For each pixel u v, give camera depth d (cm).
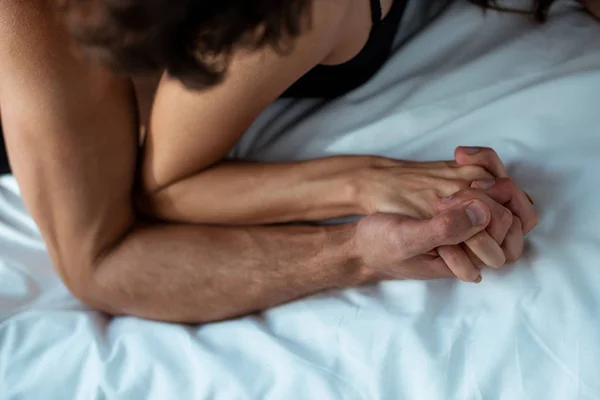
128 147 99
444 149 102
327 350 93
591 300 89
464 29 109
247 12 73
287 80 94
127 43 73
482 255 90
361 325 94
